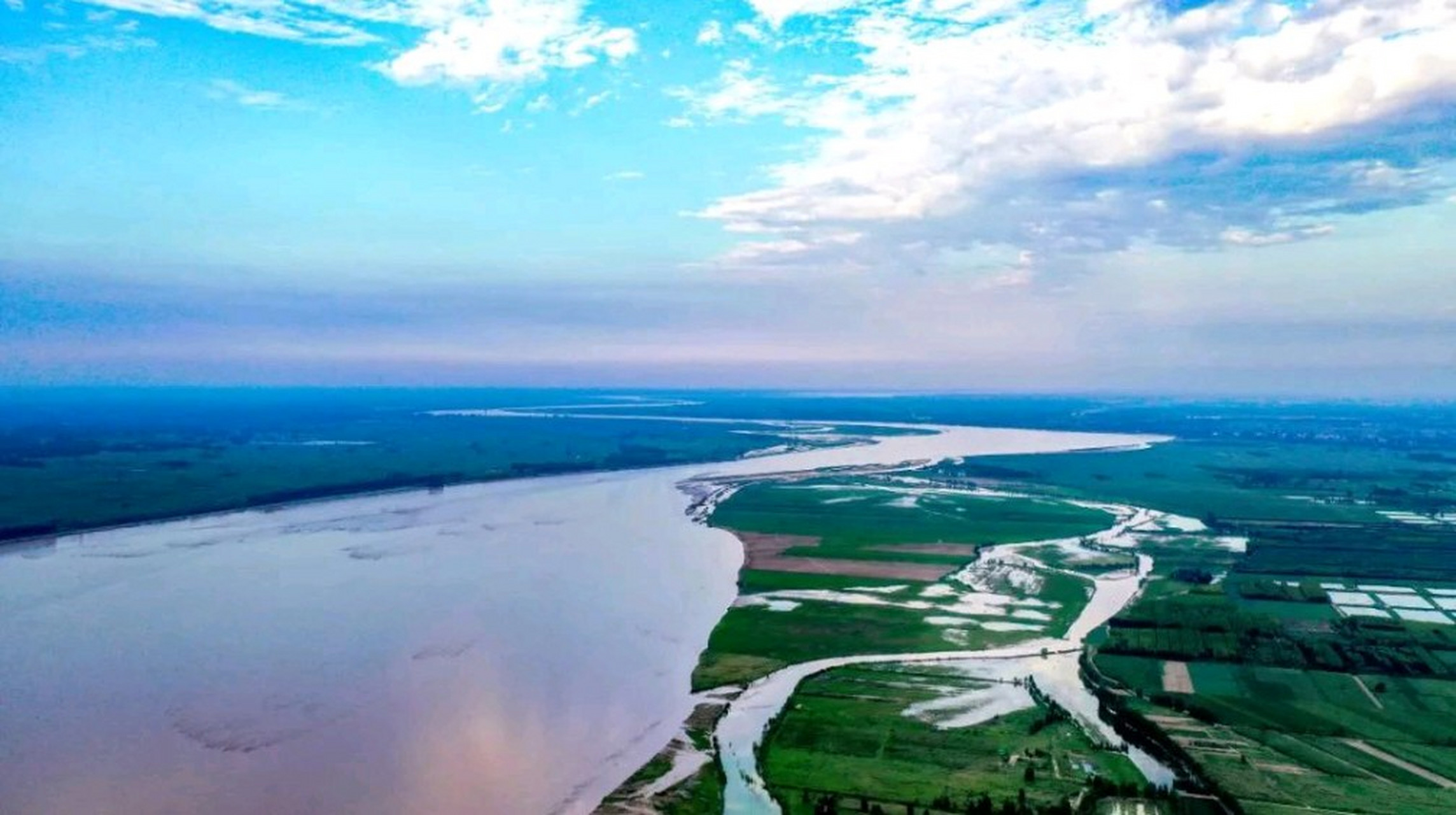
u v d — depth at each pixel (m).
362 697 107.81
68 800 81.88
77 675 113.31
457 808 82.12
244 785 85.50
